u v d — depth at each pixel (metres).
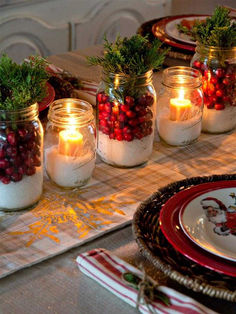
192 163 1.10
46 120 1.17
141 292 0.68
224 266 0.71
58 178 0.97
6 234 0.85
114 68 0.97
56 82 1.23
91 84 1.28
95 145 0.98
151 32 1.65
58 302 0.72
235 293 0.66
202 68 1.18
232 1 2.23
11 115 0.83
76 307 0.71
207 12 2.22
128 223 0.90
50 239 0.84
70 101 0.97
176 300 0.68
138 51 0.98
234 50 1.14
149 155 1.08
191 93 1.13
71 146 0.95
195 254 0.73
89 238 0.85
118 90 0.98
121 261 0.75
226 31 1.12
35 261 0.79
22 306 0.71
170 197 0.89
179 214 0.80
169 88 1.14
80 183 0.98
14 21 2.46
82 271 0.77
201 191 0.87
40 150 0.89
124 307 0.71
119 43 1.00
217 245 0.77
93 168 1.00
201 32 1.17
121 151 1.04
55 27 2.63
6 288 0.74
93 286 0.75
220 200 0.86
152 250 0.75
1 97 0.84
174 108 1.13
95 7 2.74
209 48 1.14
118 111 1.00
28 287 0.75
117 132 1.02
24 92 0.81
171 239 0.76
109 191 0.98
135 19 2.96
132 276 0.72
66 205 0.94
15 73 0.85
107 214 0.91
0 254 0.80
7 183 0.88
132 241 0.86
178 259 0.75
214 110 1.20
